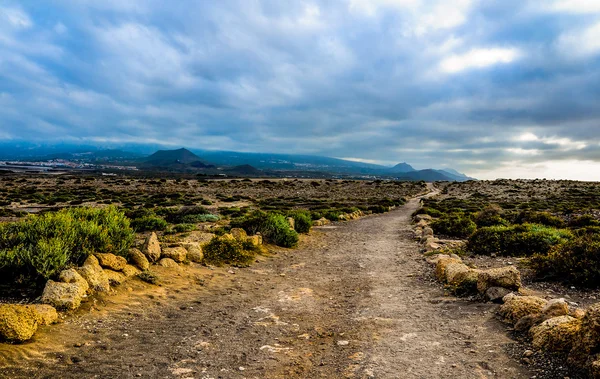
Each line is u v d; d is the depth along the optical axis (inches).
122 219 425.4
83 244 322.3
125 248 361.4
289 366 190.4
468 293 323.6
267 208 1785.2
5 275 269.3
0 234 315.3
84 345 200.8
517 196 2861.7
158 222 837.2
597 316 167.0
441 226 851.4
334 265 503.5
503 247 541.6
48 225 331.6
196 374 177.5
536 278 370.6
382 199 2652.6
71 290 247.6
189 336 228.7
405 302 315.9
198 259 445.7
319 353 208.1
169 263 389.4
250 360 197.2
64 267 280.7
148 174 6688.0
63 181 3634.4
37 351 185.3
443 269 402.9
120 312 257.4
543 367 173.9
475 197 2910.9
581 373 161.9
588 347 165.8
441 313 278.8
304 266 491.8
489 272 309.1
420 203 2416.3
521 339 211.0
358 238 817.5
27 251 273.7
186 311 278.5
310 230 894.4
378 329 247.0
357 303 316.8
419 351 205.2
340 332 243.3
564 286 343.6
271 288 368.2
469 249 573.6
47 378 162.6
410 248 665.0
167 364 187.0
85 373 170.9
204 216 1136.8
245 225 668.1
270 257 541.0
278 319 271.1
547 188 3469.5
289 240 644.7
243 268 453.1
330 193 3356.3
